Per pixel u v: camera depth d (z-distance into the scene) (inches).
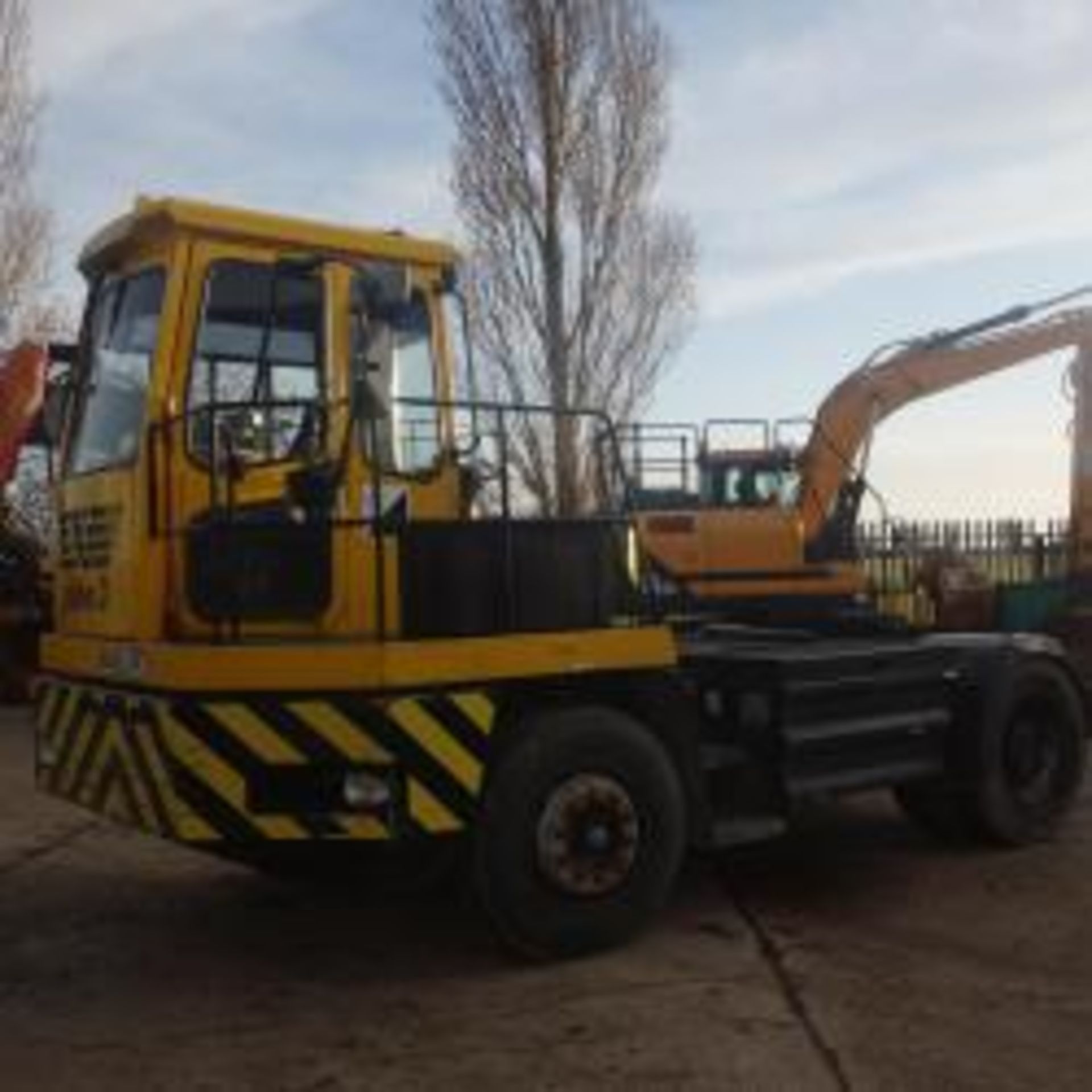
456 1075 261.1
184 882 386.9
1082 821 442.3
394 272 319.3
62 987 309.3
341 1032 282.5
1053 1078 253.6
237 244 326.6
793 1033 274.5
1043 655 418.0
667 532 581.0
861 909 354.9
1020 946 323.6
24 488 614.5
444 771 307.3
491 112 991.6
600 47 1000.2
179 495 317.7
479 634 314.2
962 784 403.5
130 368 333.1
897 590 630.5
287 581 313.0
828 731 365.4
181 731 299.3
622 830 324.2
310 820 302.2
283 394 326.6
